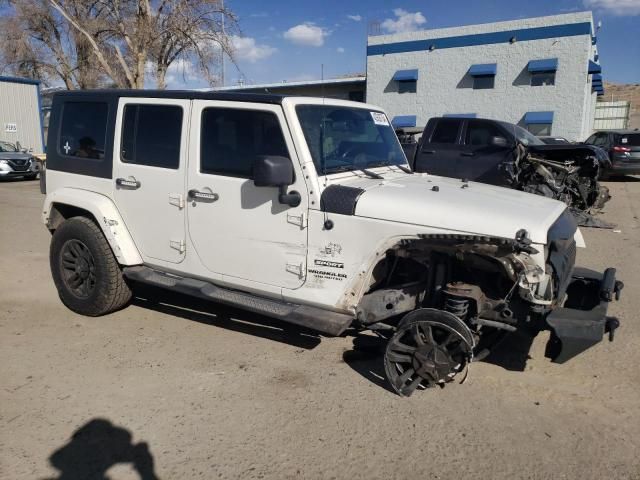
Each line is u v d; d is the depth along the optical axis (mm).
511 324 3654
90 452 3141
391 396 3799
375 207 3670
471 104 27578
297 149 3863
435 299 3801
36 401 3674
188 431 3357
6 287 6129
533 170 9578
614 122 36969
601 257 7883
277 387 3910
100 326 5008
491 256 3422
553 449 3213
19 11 25484
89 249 5000
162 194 4574
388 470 3016
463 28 27062
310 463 3068
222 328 4992
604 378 4109
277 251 4055
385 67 29625
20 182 18375
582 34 24312
